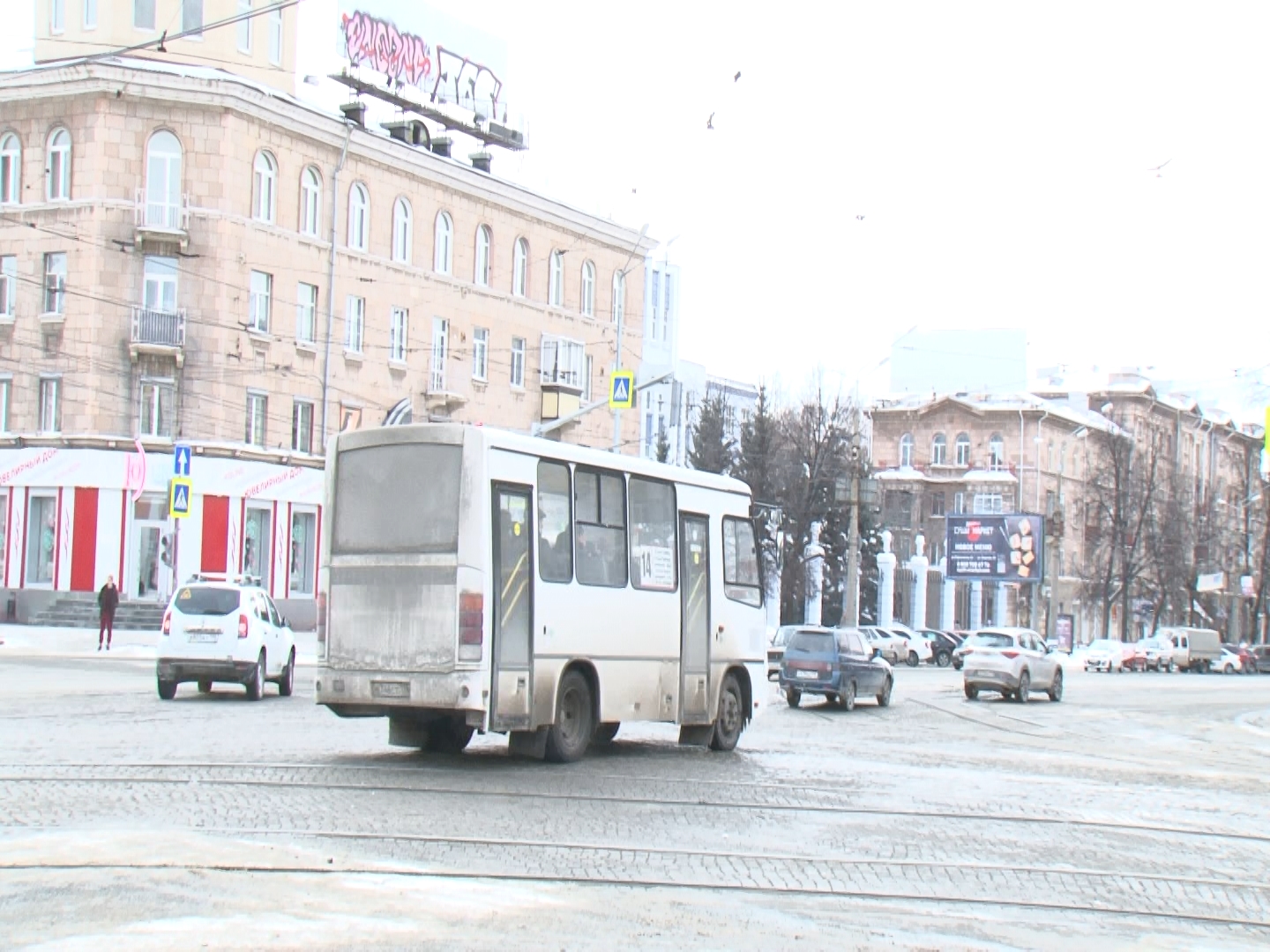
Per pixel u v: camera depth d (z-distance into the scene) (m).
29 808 11.92
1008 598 92.44
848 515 76.69
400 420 56.12
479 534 15.70
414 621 15.78
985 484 96.69
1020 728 29.48
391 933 8.07
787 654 33.25
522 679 16.17
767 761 18.92
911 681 50.59
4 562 50.09
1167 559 90.00
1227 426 121.56
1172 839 13.80
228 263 49.75
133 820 11.52
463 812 12.76
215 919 8.20
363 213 55.38
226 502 50.16
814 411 74.88
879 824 13.50
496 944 7.95
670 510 19.16
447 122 60.16
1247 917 10.26
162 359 49.53
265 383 51.44
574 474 17.25
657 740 21.36
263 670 26.08
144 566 49.91
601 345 67.56
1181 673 78.06
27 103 50.25
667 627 18.83
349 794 13.48
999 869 11.45
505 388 61.81
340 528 16.31
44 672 32.59
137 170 49.38
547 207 63.59
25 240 50.28
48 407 50.31
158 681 25.44
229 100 49.41
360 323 55.19
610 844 11.48
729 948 8.22
